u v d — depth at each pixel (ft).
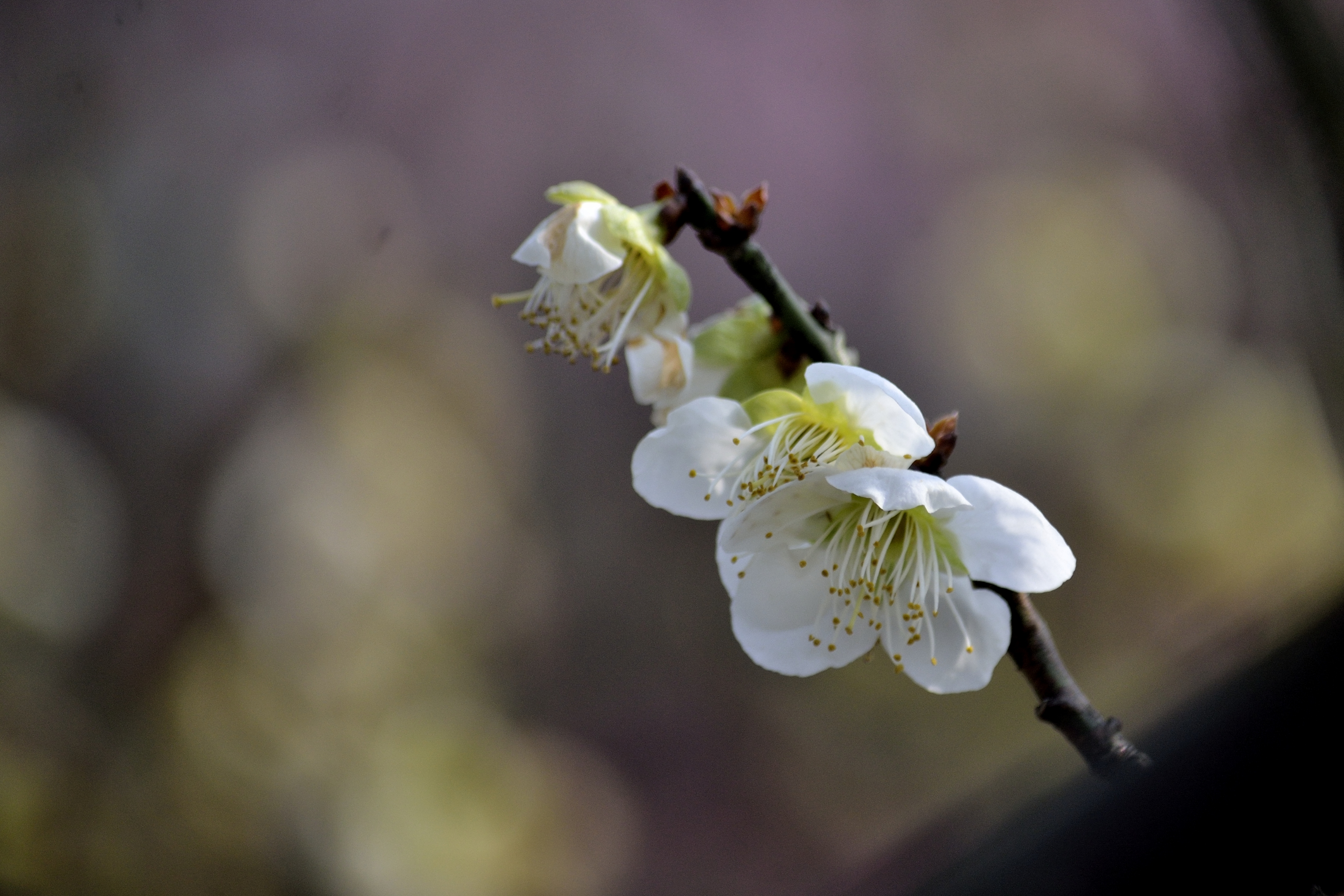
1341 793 0.70
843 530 0.94
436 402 3.22
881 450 0.93
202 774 2.19
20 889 1.85
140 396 2.80
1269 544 2.86
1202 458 3.15
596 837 2.55
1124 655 2.64
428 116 3.68
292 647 2.54
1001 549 0.92
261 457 2.83
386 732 2.46
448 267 3.56
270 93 3.38
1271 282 3.09
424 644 2.71
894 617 0.94
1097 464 3.37
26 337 2.75
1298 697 0.71
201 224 3.10
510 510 3.18
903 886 0.87
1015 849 0.81
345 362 3.13
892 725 2.66
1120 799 0.78
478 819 2.39
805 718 2.77
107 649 2.37
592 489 3.33
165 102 3.18
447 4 3.75
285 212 3.28
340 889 2.12
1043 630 0.92
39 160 2.95
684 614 3.12
